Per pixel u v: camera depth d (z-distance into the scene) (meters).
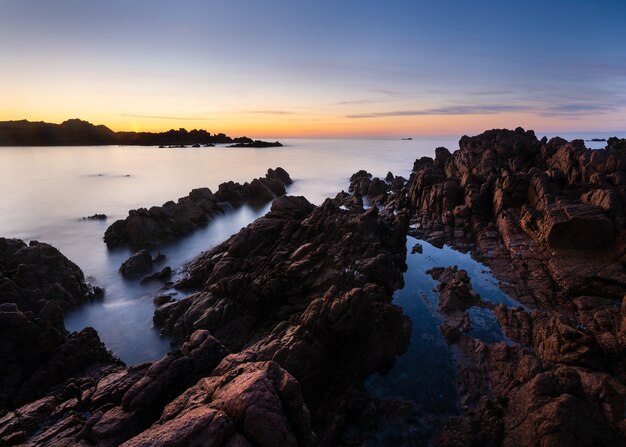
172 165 181.75
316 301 28.83
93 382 22.11
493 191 58.97
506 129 98.88
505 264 44.62
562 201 46.75
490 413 22.39
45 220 78.62
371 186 95.06
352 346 27.81
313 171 160.75
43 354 26.38
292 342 25.02
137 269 49.19
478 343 29.77
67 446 16.20
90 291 42.88
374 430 22.95
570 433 18.52
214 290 36.53
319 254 40.50
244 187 100.38
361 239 43.69
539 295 36.84
